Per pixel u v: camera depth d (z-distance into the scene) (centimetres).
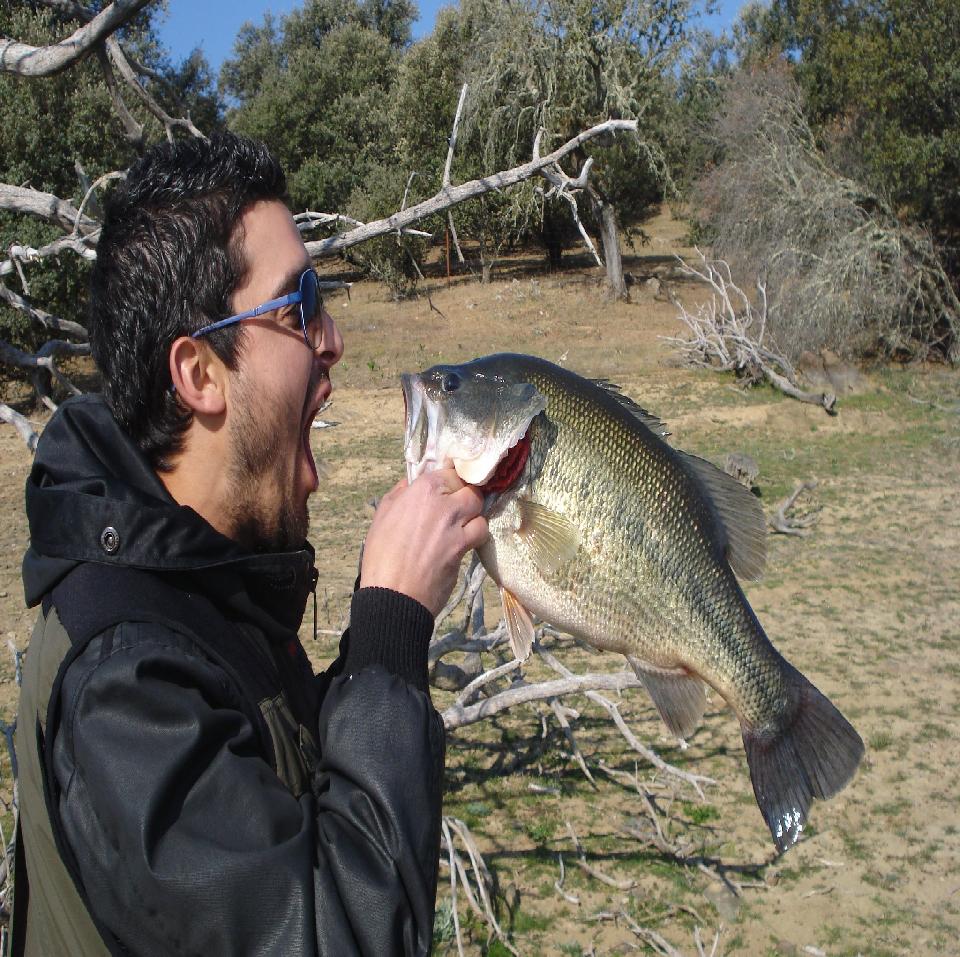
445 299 3497
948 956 590
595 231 3900
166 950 107
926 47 2234
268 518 141
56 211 526
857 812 754
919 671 981
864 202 2400
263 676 131
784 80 2614
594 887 654
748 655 221
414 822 118
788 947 600
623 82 3028
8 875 396
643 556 207
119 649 115
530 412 189
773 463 1744
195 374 133
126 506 123
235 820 110
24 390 2117
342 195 3759
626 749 830
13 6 1752
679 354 2586
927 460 1748
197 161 135
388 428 1983
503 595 209
